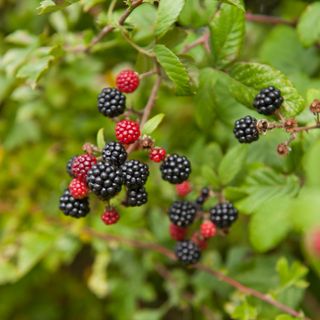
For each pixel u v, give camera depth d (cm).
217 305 83
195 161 78
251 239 68
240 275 79
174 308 94
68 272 96
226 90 69
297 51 80
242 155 70
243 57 85
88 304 95
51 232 83
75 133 90
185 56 68
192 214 69
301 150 68
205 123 71
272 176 69
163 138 85
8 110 93
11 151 92
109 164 62
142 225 84
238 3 65
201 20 71
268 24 82
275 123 64
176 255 71
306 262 83
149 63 69
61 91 89
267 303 74
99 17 72
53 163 89
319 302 84
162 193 83
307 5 76
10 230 86
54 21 82
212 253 83
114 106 66
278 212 68
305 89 76
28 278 92
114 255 87
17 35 80
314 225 50
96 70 88
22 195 88
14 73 78
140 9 71
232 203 69
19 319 94
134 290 87
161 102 87
